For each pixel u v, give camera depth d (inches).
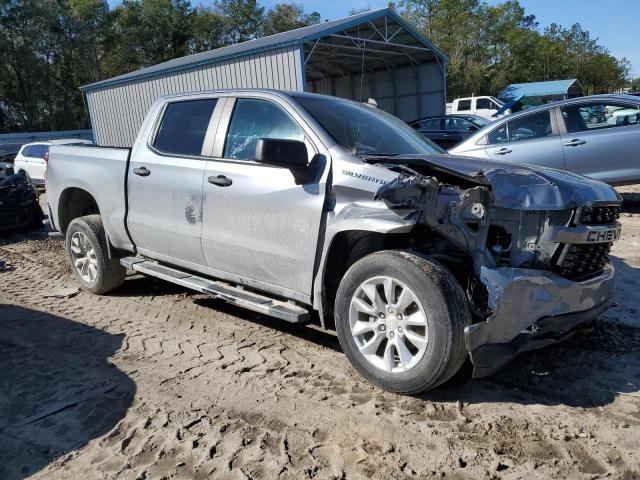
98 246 214.4
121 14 1979.6
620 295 197.9
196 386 142.6
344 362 154.3
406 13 1931.6
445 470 106.0
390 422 122.6
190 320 191.8
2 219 359.9
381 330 133.4
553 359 150.6
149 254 199.3
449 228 129.1
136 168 195.3
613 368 144.8
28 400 138.1
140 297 219.6
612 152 319.0
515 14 2111.2
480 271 125.3
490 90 2012.8
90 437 121.2
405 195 125.9
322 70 990.4
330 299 152.1
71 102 1979.6
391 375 130.9
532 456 109.3
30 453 116.2
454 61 1753.2
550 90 1250.6
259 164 159.9
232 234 164.9
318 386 140.5
